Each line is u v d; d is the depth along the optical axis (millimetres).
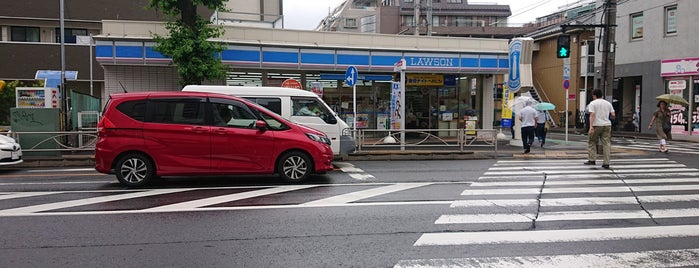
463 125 20453
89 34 27625
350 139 11953
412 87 19984
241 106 8898
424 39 19078
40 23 26766
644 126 25031
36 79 23969
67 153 13039
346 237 5289
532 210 6613
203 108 8727
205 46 14578
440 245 4992
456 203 7094
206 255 4648
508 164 12320
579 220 6047
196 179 9492
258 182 9086
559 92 37000
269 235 5359
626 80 27781
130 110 8562
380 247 4926
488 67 19391
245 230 5562
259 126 8766
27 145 12539
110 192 8000
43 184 8930
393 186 8648
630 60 26000
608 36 16406
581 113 33250
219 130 8641
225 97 8875
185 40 14594
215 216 6238
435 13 62594
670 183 9000
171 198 7445
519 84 16859
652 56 24484
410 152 13633
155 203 7062
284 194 7801
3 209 6652
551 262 4453
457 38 19406
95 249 4836
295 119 11617
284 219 6094
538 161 13086
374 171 10828
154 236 5309
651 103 24625
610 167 11508
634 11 25625
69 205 6922
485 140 14367
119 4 27812
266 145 8805
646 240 5160
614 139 22938
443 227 5711
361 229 5625
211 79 15445
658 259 4539
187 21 15086
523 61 16844
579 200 7309
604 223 5895
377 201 7238
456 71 19094
